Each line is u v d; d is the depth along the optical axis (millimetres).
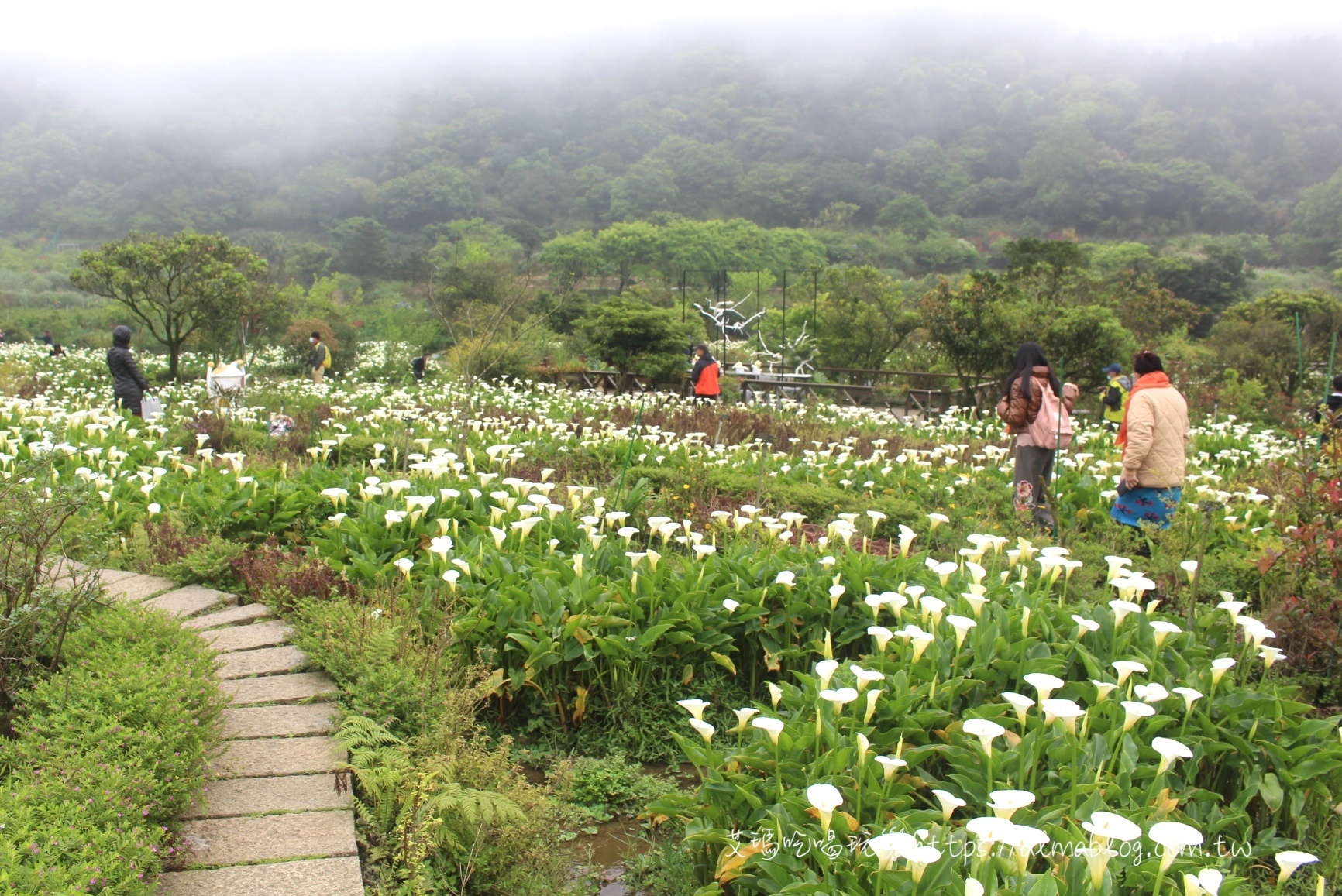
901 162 126625
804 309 33125
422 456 9047
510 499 6355
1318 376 22219
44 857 2467
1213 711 3869
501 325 23781
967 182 126625
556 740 4652
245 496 6859
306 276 83750
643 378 24672
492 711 4762
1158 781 3207
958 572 5242
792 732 3588
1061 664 4086
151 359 25656
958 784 3414
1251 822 3568
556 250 82250
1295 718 3910
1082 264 26641
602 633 4680
